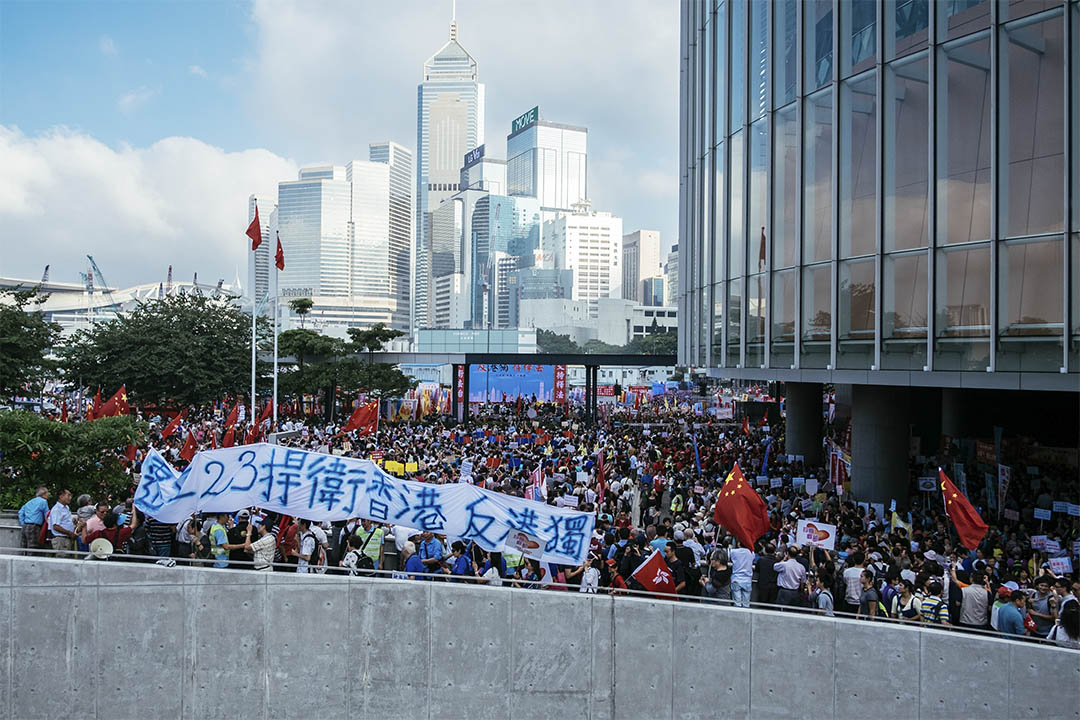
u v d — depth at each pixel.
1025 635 11.77
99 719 12.28
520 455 29.12
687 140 37.88
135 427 17.33
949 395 31.75
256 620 12.51
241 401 50.12
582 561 13.09
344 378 54.44
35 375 36.12
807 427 35.81
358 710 12.59
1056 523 18.83
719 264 31.27
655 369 134.75
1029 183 17.31
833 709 12.16
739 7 29.00
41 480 15.80
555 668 12.61
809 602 12.98
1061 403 29.84
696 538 16.28
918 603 12.31
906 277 20.16
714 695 12.43
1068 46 16.61
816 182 23.61
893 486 23.61
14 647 12.26
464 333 83.94
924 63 19.61
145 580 12.38
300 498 13.01
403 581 12.67
